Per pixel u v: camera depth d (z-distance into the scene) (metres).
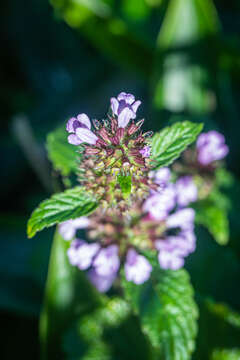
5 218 0.35
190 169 0.31
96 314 0.30
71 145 0.26
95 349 0.29
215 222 0.30
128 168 0.23
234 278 0.32
